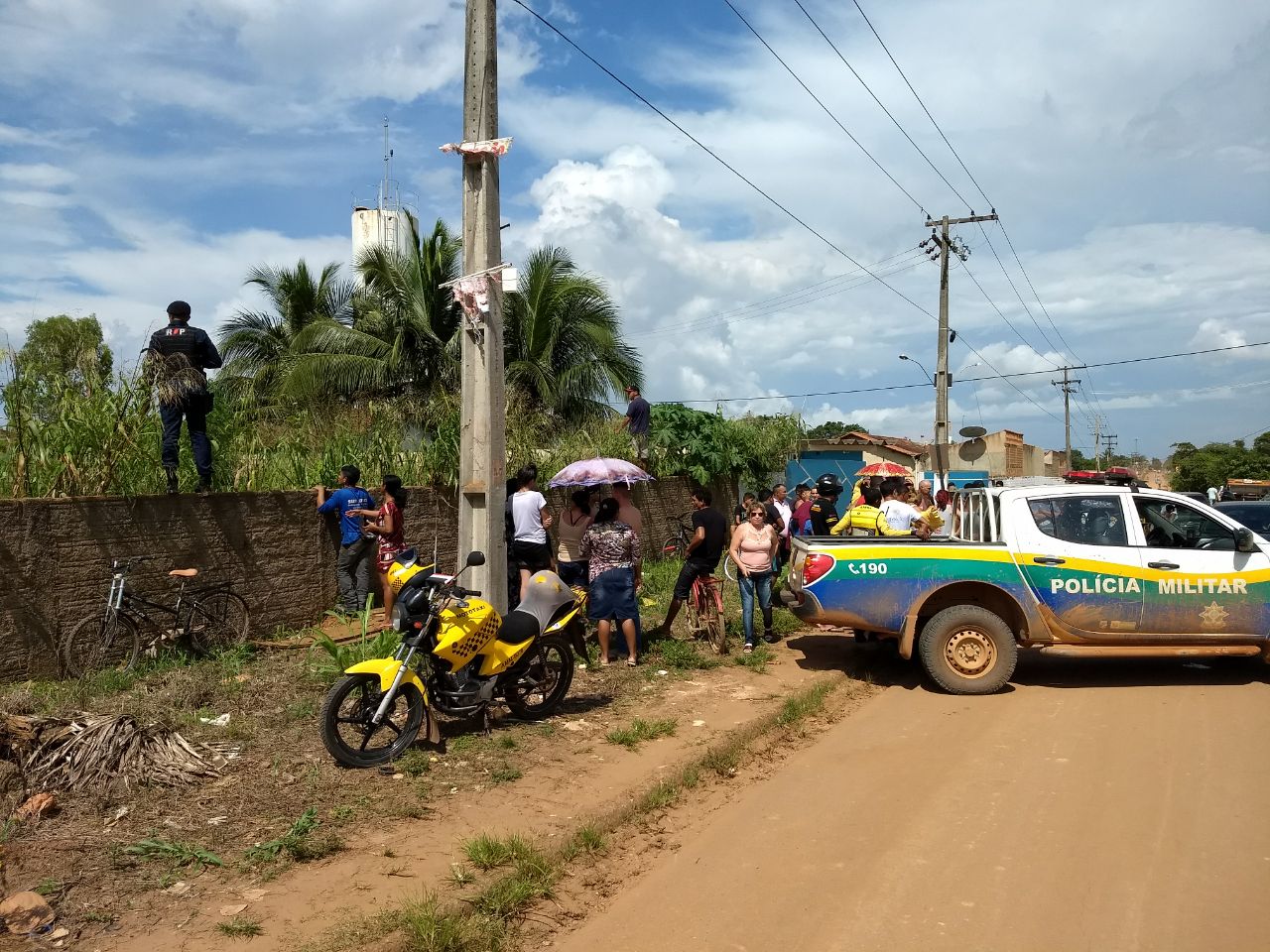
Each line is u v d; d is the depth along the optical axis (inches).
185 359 348.2
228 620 355.6
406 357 900.0
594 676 348.5
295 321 1066.7
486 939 161.5
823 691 338.0
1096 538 350.3
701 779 251.3
